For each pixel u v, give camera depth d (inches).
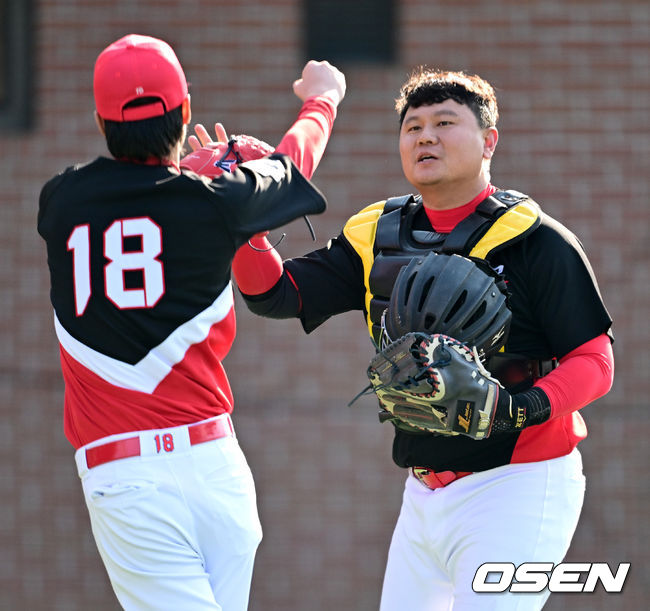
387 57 994.7
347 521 1004.6
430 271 379.6
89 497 376.2
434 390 365.4
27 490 1025.5
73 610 1023.0
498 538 410.6
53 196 375.2
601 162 995.3
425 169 409.7
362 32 994.1
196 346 369.7
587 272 401.4
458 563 420.5
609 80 992.9
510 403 373.4
